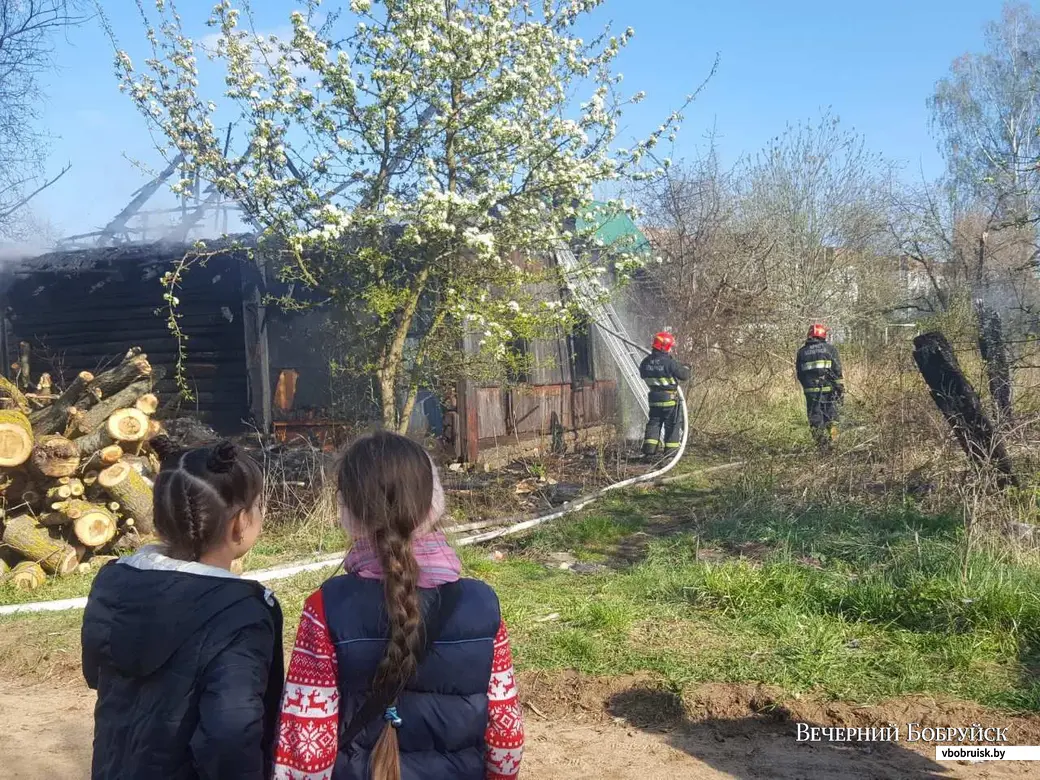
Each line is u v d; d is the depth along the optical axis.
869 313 20.45
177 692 2.05
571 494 10.31
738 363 15.93
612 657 5.21
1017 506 7.32
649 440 12.39
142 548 2.28
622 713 4.68
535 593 6.55
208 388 12.62
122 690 2.13
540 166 8.77
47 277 13.18
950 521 7.59
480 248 8.02
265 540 8.38
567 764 4.16
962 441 7.95
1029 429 8.13
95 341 13.29
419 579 2.07
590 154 9.06
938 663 5.00
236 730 2.01
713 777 3.99
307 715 2.03
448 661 2.06
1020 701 4.52
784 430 13.91
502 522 8.89
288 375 12.02
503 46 8.34
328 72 8.26
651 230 16.58
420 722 2.06
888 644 5.26
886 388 10.51
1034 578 5.95
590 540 8.39
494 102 8.41
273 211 8.54
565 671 5.07
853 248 22.64
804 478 9.17
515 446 12.55
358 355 9.75
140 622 2.08
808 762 4.11
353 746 2.05
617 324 14.80
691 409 14.61
